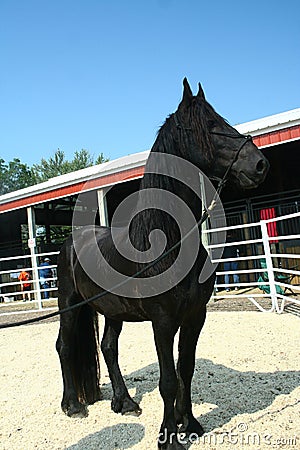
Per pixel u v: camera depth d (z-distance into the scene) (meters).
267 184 15.84
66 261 4.20
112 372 4.10
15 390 4.82
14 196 13.99
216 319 7.49
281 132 9.18
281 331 6.29
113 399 4.02
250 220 13.47
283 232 12.84
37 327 9.01
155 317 3.01
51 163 52.59
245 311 8.15
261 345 5.61
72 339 4.17
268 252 8.04
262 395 3.90
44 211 18.88
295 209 12.68
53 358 6.10
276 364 4.79
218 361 5.08
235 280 12.77
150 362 5.39
